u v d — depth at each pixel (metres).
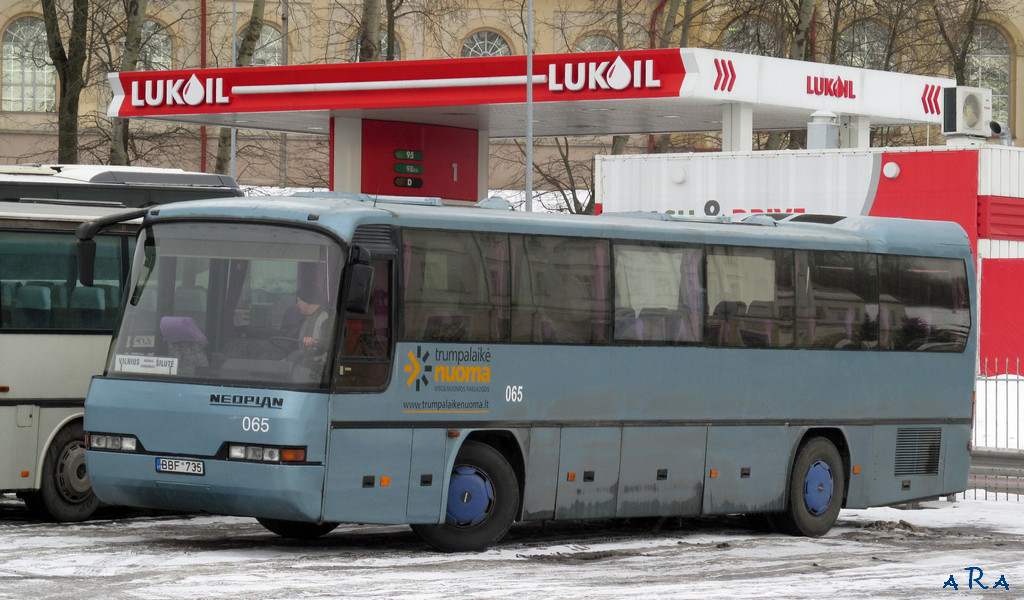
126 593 14.02
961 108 37.41
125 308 17.28
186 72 44.84
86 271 17.58
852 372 21.75
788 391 20.92
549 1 83.31
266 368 16.34
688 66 39.78
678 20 77.31
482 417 17.66
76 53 44.72
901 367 22.42
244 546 17.83
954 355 23.23
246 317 16.62
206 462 16.33
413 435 17.02
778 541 20.19
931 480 22.95
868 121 44.97
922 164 37.16
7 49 80.88
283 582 14.91
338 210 16.75
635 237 19.33
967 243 23.56
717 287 20.17
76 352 20.12
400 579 15.37
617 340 19.02
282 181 70.94
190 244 17.09
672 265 19.70
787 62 41.84
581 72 41.09
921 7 62.44
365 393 16.59
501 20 83.44
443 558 17.09
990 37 82.12
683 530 21.31
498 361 17.81
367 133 45.41
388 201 18.00
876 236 22.33
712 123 46.31
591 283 18.81
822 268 21.44
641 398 19.25
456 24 82.75
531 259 18.25
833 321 21.53
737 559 18.02
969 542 20.39
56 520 20.12
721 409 20.14
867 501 22.02
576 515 18.64
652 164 40.22
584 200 72.06
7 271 19.62
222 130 55.09
